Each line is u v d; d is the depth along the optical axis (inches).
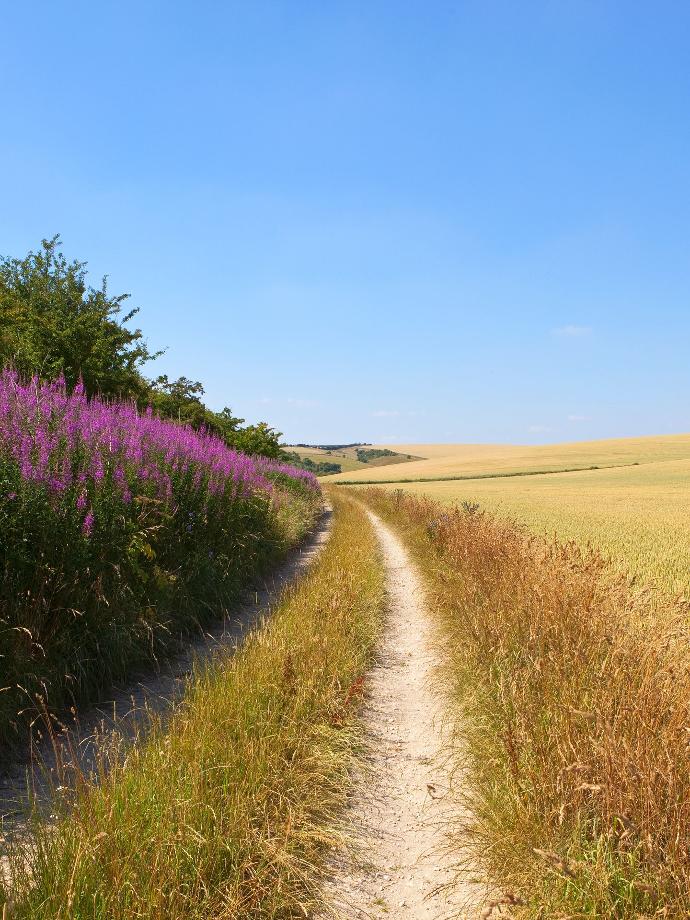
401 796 172.7
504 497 1529.3
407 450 6589.6
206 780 141.3
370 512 1238.9
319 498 1323.8
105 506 256.8
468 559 373.4
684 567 457.1
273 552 501.7
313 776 162.9
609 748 131.3
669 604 198.1
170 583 296.0
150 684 240.5
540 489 1940.2
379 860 142.3
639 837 119.6
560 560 261.6
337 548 549.3
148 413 414.9
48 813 139.6
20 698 181.9
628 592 225.3
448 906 126.0
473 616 277.3
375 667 284.2
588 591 217.5
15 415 259.8
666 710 144.1
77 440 275.3
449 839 148.8
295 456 5423.2
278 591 421.1
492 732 185.5
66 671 204.1
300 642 247.0
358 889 131.1
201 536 358.9
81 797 120.8
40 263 600.4
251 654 222.8
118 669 235.0
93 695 220.8
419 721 226.8
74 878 101.9
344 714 205.5
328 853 141.4
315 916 120.7
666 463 3036.4
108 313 596.7
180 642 285.4
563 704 159.9
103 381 532.7
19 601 202.8
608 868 116.6
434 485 2400.3
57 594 215.6
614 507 1174.3
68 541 225.3
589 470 2947.8
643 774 122.9
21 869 105.4
